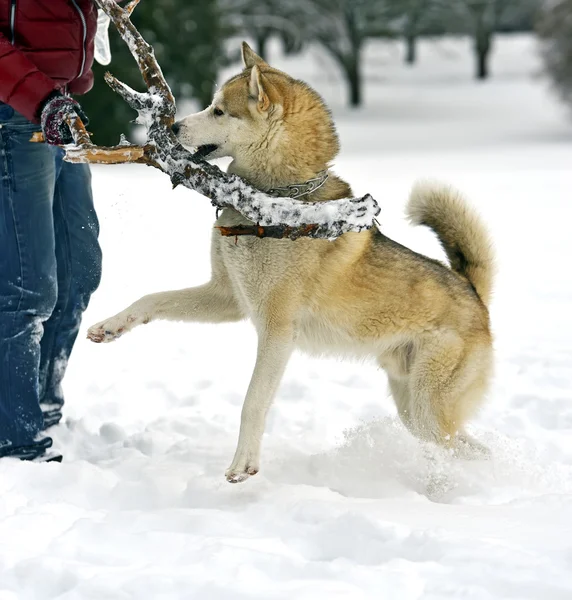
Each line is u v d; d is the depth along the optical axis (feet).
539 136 60.49
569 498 8.91
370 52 117.91
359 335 10.30
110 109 47.73
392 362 10.60
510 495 9.44
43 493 9.06
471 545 7.97
